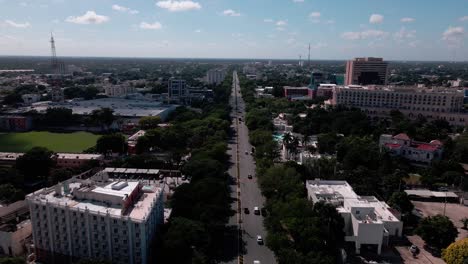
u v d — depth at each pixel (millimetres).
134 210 143375
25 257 148250
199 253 134250
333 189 187125
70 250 142375
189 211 163875
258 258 146625
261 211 190625
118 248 136500
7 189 192875
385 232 156000
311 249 133500
